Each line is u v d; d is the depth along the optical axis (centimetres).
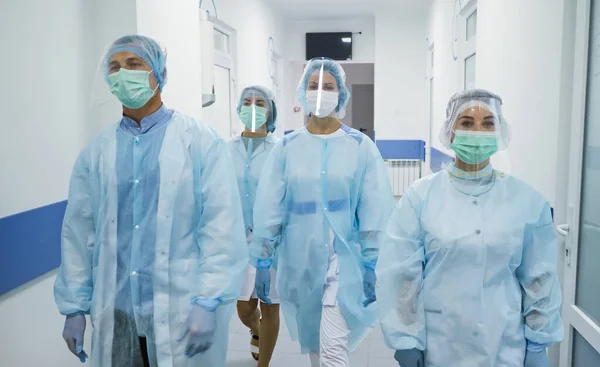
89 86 246
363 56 816
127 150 152
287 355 277
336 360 191
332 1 698
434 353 149
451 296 146
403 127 769
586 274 185
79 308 154
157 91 157
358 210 213
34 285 203
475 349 145
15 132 191
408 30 752
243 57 541
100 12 254
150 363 149
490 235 142
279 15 753
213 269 151
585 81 184
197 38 346
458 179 151
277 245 224
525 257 147
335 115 220
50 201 212
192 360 151
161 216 148
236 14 515
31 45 202
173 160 152
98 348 150
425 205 151
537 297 143
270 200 217
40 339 206
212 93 366
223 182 157
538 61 221
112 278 150
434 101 604
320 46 806
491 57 308
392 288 151
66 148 225
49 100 213
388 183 213
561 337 142
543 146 214
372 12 771
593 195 179
